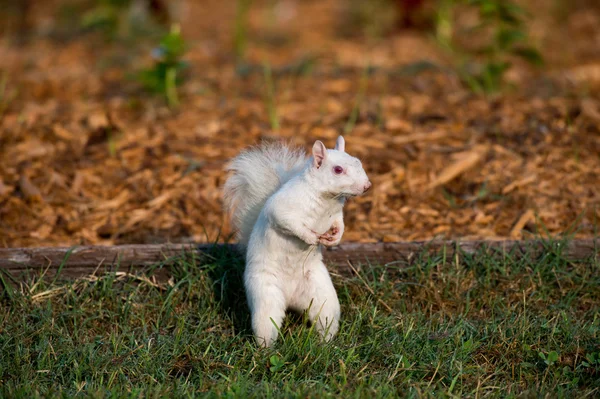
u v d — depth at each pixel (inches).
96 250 347.9
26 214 409.4
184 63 539.5
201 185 431.8
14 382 276.7
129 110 537.3
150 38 739.4
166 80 538.3
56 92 592.7
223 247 355.3
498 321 322.3
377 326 310.5
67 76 636.7
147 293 341.4
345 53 694.5
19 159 458.6
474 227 398.3
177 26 537.6
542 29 770.2
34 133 492.4
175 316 323.3
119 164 454.3
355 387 266.8
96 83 615.8
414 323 316.8
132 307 327.9
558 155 452.1
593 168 442.0
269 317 297.4
